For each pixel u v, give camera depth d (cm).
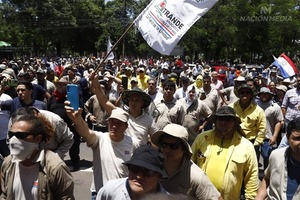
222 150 439
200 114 734
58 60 3975
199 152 450
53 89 1054
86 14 6725
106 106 535
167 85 750
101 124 873
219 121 439
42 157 312
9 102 635
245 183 439
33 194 310
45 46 6338
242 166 432
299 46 5550
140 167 252
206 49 5269
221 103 957
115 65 3036
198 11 588
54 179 310
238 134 446
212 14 4897
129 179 259
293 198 373
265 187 408
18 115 309
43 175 311
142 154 258
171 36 592
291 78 1603
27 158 310
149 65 3703
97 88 537
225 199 432
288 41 5397
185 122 732
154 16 600
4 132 606
